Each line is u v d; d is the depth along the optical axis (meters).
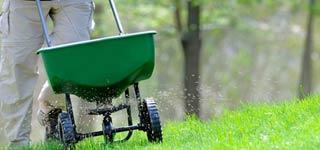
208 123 8.38
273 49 32.34
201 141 7.08
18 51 7.81
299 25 30.17
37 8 7.39
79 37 7.62
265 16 27.47
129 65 6.66
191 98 18.97
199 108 17.89
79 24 7.62
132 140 7.50
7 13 7.79
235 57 31.81
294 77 32.38
